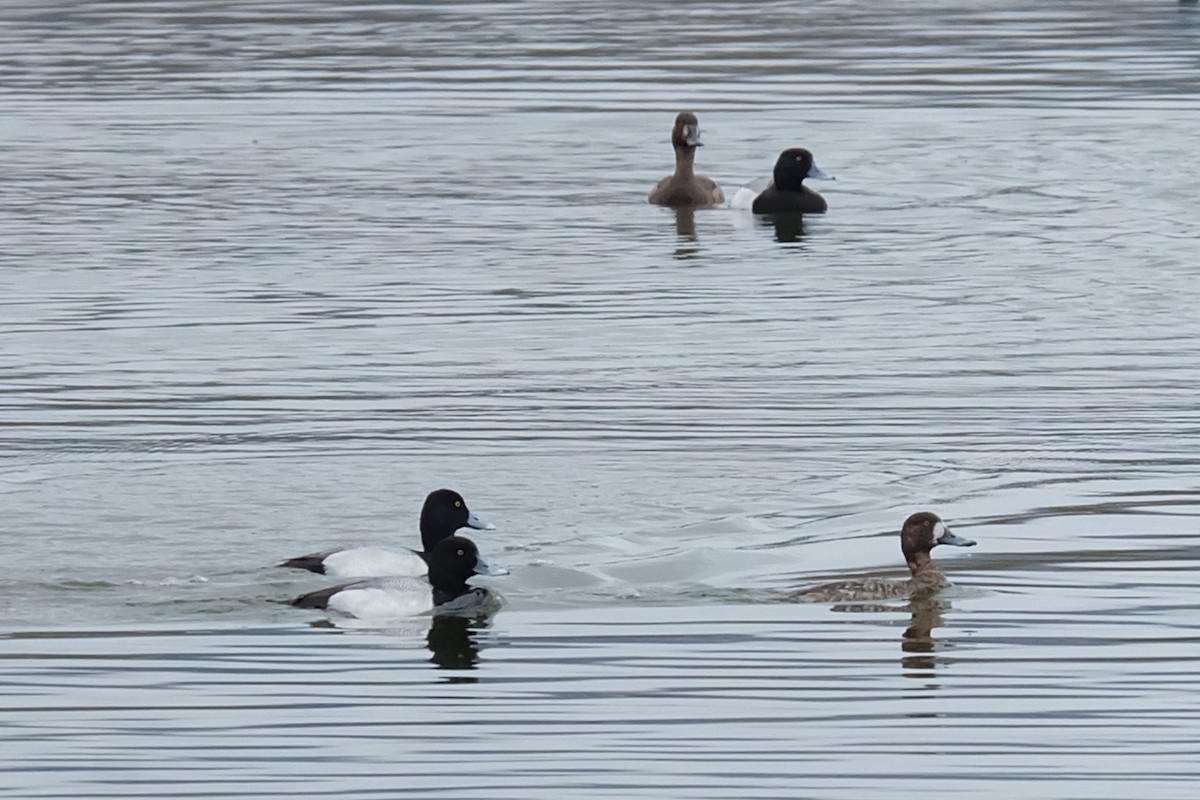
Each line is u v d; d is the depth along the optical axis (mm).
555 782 12758
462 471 19469
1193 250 30109
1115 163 36750
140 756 13156
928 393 22375
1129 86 44594
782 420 21266
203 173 36500
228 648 15047
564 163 37719
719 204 34688
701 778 12805
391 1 60562
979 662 14688
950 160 37500
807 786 12680
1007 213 33156
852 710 13852
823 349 24547
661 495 18719
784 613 15773
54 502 18422
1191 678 14336
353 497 18656
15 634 15312
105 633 15359
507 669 14641
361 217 32906
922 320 26109
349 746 13297
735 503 18500
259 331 25453
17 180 35844
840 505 18484
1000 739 13352
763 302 27219
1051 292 27656
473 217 33000
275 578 16562
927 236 31594
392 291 27781
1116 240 30922
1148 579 16406
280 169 36906
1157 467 19516
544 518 18078
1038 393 22359
